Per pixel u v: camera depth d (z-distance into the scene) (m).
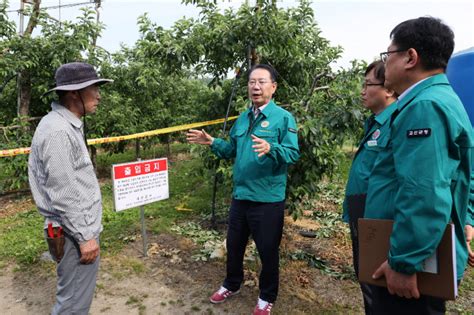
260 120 2.65
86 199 1.92
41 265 3.51
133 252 3.78
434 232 1.23
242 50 3.95
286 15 4.28
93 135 6.83
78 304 2.03
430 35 1.38
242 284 3.15
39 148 1.86
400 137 1.36
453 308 2.80
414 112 1.31
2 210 5.45
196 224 4.62
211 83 4.31
